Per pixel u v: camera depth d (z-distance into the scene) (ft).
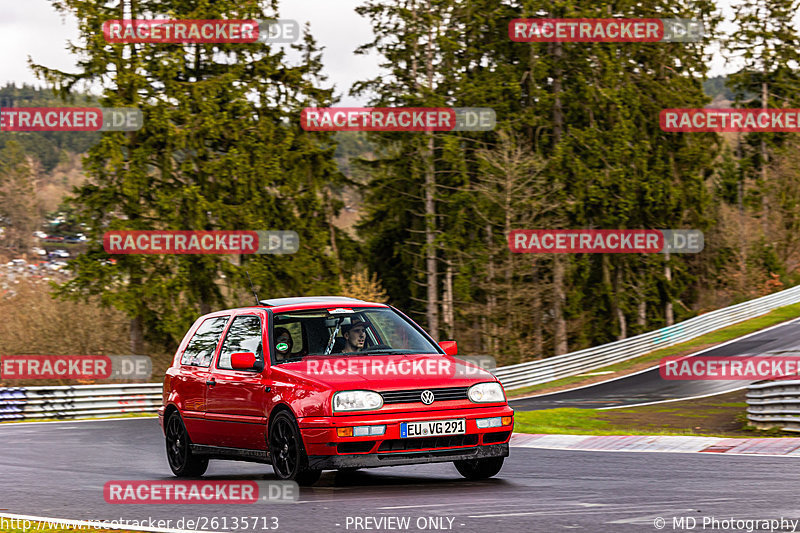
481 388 55.98
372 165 384.68
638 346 288.30
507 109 370.12
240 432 60.13
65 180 400.06
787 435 105.09
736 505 44.27
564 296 361.30
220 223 304.91
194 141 301.22
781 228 477.36
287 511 46.39
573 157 363.35
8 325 296.51
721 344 279.08
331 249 384.27
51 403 175.73
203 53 314.14
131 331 301.84
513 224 350.43
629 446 80.02
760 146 500.74
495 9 379.14
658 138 395.14
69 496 57.21
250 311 63.93
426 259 378.12
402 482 58.29
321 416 52.75
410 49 348.79
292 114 338.13
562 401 207.31
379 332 61.41
